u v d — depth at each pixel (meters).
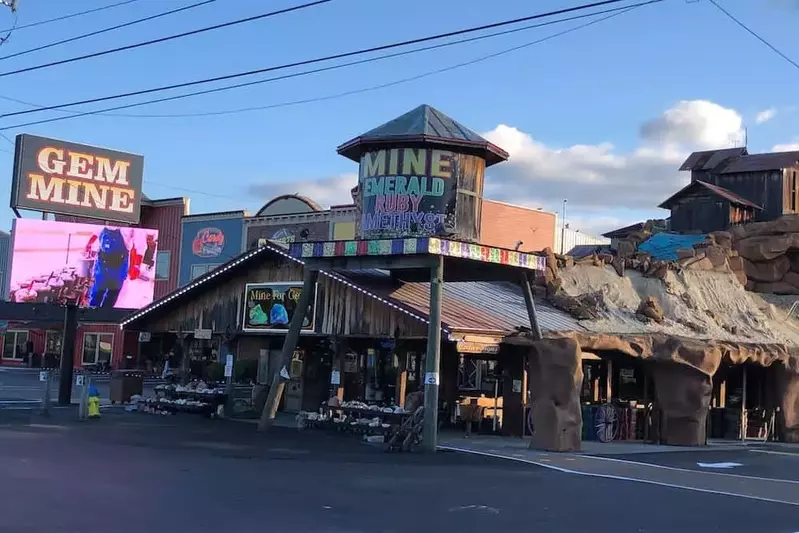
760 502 13.32
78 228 33.31
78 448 15.82
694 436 23.30
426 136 20.38
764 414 28.56
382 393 25.83
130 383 28.50
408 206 20.52
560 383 19.92
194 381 27.36
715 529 10.67
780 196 49.47
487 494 12.62
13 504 9.81
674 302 32.81
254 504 10.69
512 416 23.11
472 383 25.95
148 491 11.27
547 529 10.06
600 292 30.59
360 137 21.05
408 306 21.59
